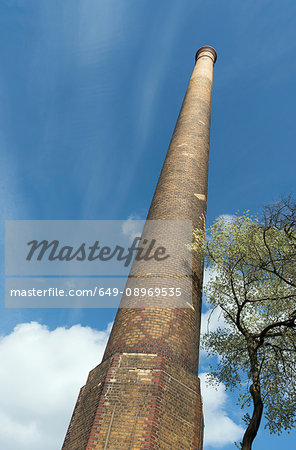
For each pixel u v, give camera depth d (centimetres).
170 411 864
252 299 1127
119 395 875
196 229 1378
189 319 1116
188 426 874
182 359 1002
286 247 1098
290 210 1097
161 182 1664
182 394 915
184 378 949
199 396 955
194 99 2338
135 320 1062
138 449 779
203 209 1591
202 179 1730
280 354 1125
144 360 943
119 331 1069
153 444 790
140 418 827
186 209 1480
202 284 1315
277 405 1086
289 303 1123
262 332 1057
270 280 1122
